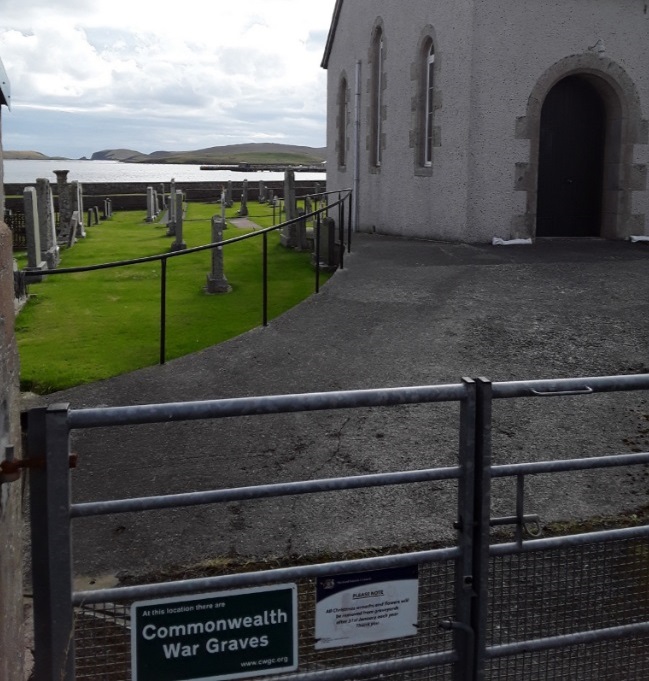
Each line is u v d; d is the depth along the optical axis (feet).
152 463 21.12
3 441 9.05
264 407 9.79
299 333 30.63
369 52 59.88
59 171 76.07
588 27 48.19
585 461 11.37
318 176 279.69
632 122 49.55
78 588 15.94
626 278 37.06
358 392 10.20
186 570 16.53
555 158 50.88
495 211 48.78
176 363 28.86
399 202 56.13
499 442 21.80
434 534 17.72
